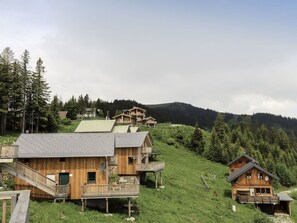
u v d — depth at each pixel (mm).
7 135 66812
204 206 42125
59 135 36719
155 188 45656
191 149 95375
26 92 74250
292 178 92688
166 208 35750
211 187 58031
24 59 75250
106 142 35125
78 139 35906
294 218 50406
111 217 28781
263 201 51344
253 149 109812
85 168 33531
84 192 30094
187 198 44312
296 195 70938
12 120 74062
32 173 31391
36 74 76688
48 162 33438
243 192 54250
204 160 88625
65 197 31453
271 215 51125
